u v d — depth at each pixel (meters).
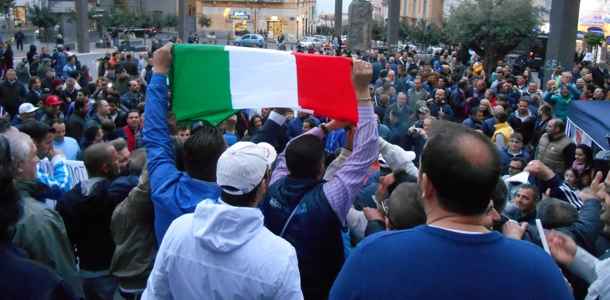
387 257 1.83
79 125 10.23
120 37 55.00
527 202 4.82
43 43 51.22
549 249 3.28
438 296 1.77
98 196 4.26
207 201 2.53
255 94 3.39
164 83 3.38
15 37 46.06
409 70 20.67
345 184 3.05
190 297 2.48
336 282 1.91
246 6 71.62
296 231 3.03
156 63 3.39
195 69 3.39
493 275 1.78
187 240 2.49
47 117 10.48
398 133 11.00
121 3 65.69
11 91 14.43
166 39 52.09
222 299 2.43
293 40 66.19
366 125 3.17
